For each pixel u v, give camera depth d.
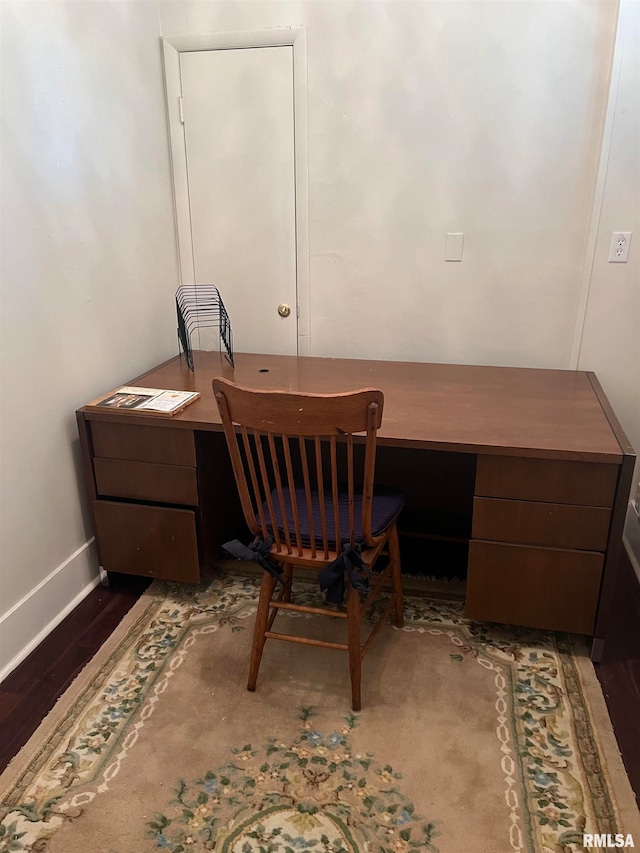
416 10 2.12
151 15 2.29
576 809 1.36
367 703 1.65
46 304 1.86
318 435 1.41
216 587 2.16
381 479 2.54
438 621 1.98
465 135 2.21
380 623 1.76
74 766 1.47
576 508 1.64
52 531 1.96
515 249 2.29
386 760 1.48
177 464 1.92
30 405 1.83
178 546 2.01
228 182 2.46
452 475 2.47
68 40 1.87
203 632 1.93
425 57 2.16
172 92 2.40
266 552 1.59
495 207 2.26
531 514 1.68
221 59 2.32
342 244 2.43
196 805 1.37
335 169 2.35
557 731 1.56
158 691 1.69
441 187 2.28
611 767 1.46
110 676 1.74
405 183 2.30
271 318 2.59
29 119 1.74
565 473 1.62
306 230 2.44
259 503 1.58
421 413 1.85
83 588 2.13
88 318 2.06
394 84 2.21
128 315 2.29
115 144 2.13
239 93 2.34
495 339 2.41
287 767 1.46
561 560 1.70
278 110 2.33
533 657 1.81
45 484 1.91
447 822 1.33
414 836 1.30
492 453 1.62
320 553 1.58
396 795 1.39
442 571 2.26
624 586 2.15
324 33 2.21
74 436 2.04
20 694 1.69
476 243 2.31
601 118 2.09
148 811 1.36
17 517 1.80
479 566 1.76
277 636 1.64
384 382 2.17
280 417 1.40
